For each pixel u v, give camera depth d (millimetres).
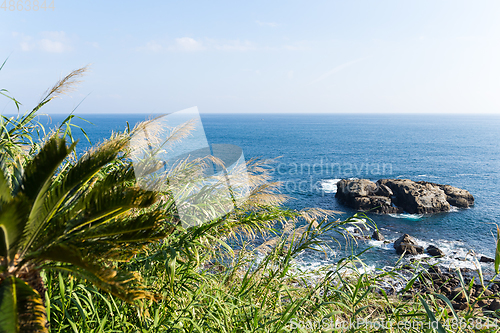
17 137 3881
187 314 2986
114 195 2104
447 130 165375
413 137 126938
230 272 3859
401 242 17797
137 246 2463
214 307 3068
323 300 3385
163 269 3344
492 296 2982
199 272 3600
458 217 27812
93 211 2109
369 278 3461
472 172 58062
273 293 3547
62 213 2367
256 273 3730
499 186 46438
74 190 2455
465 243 21016
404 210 29578
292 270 4047
